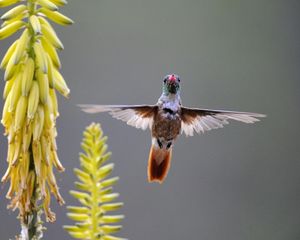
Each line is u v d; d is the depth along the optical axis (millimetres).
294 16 17188
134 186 14391
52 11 5895
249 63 16766
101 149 4605
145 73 15852
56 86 5957
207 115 7945
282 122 16422
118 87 15508
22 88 5781
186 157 15461
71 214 4520
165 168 7672
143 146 14531
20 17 5922
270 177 15750
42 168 5832
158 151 7688
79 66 15562
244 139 15945
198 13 16734
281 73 16844
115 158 14391
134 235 14117
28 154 5844
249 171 15742
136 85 15648
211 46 16594
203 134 15680
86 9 16031
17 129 5793
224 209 15117
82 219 4523
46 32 5887
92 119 14492
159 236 14438
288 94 16672
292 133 16422
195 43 16391
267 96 16609
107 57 15727
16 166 5832
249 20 17062
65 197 13406
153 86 15750
